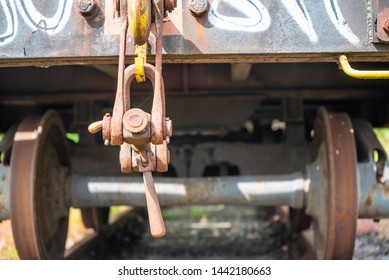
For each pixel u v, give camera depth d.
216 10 2.21
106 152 3.97
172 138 4.54
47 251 3.26
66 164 3.71
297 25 2.21
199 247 5.35
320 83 3.82
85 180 3.40
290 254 4.66
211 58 2.30
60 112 4.84
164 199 3.33
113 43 2.22
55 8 2.24
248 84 3.80
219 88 3.80
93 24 2.22
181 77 3.80
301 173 3.36
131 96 3.86
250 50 2.21
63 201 3.39
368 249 4.45
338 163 2.89
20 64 2.40
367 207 3.01
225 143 4.03
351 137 2.97
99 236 4.78
